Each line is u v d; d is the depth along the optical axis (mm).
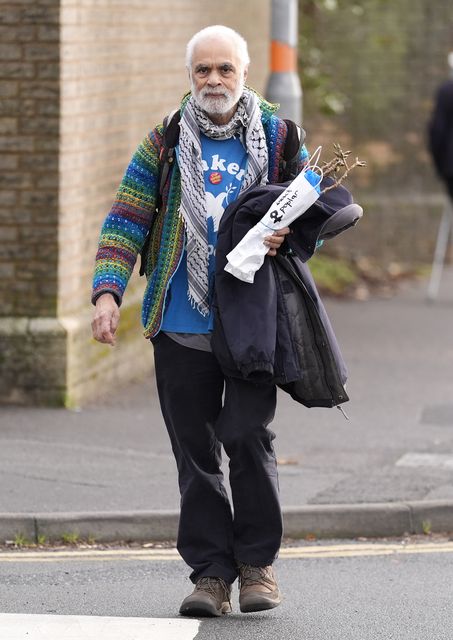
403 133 37875
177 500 15930
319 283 34250
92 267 21797
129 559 14445
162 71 24328
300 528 15422
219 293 11445
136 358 23688
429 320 30375
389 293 34250
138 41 22984
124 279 11836
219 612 12109
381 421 20922
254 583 11977
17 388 20766
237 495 11859
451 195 32844
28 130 20188
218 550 11992
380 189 38031
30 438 18906
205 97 11461
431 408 21969
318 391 11773
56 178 20266
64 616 12164
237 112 11680
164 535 15164
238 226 11422
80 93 20703
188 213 11578
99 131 21594
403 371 24906
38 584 13438
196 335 11781
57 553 14633
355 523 15508
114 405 21391
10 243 20516
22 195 20359
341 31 37344
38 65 20031
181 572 13945
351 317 30672
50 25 19906
